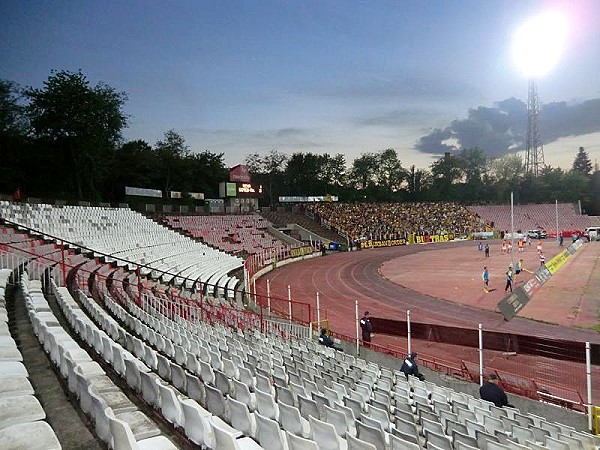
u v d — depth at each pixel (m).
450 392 11.87
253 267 40.72
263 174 112.38
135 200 64.38
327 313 25.95
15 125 47.88
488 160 130.38
